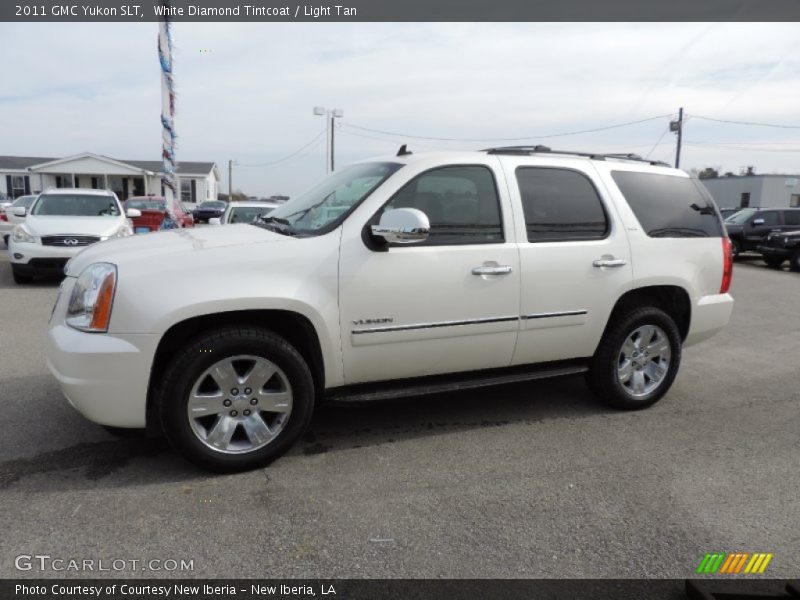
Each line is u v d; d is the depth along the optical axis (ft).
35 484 10.43
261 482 10.73
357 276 11.43
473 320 12.53
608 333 14.42
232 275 10.56
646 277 14.42
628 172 14.94
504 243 12.82
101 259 10.75
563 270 13.37
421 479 11.05
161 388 10.36
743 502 10.50
